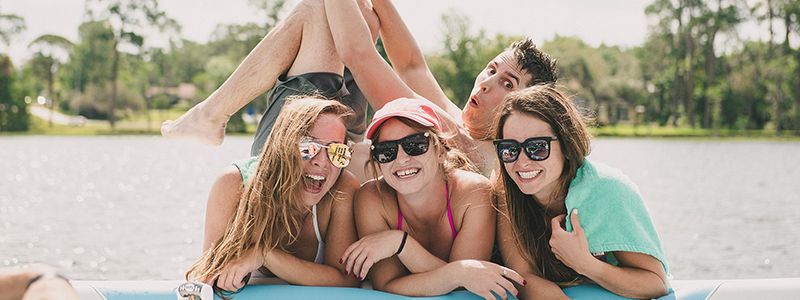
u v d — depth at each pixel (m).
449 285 1.93
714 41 60.44
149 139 48.72
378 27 3.20
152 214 10.73
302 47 2.70
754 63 57.47
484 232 2.09
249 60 2.67
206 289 1.84
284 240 2.15
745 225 9.97
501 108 2.02
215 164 24.53
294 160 1.99
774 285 1.91
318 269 2.05
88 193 14.13
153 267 6.66
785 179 18.48
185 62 77.31
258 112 62.19
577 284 2.02
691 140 50.81
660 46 63.97
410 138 1.97
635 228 1.89
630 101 64.31
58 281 1.33
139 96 65.94
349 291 1.95
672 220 10.56
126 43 64.06
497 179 2.14
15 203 12.24
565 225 1.99
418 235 2.19
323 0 2.72
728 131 56.88
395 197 2.15
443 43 55.34
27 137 50.22
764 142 47.97
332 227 2.16
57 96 70.31
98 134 55.16
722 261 7.34
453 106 3.29
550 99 1.95
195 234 8.69
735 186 16.41
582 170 1.99
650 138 54.19
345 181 2.22
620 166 23.19
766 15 56.28
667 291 1.93
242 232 1.98
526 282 1.96
